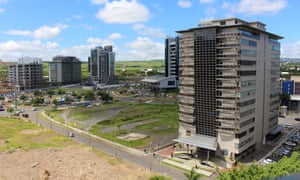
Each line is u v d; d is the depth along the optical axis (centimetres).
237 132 9500
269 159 9850
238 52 9331
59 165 9350
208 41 9938
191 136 10600
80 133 13888
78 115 18350
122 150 11169
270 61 11844
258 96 10856
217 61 9788
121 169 9112
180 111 11150
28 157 10044
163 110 19612
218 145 9969
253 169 7406
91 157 10244
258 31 10406
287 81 19788
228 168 9250
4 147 11138
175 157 10231
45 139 12644
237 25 9206
